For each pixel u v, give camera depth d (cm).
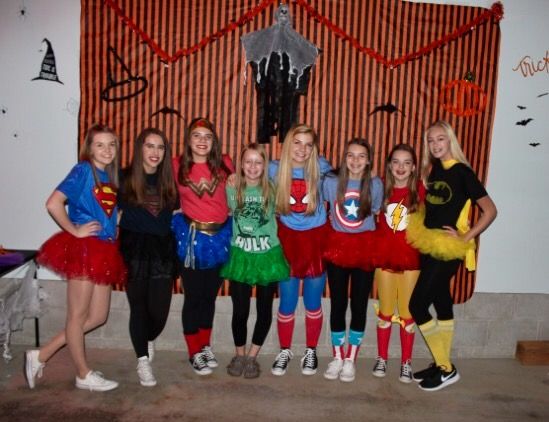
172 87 359
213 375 341
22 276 381
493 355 397
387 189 332
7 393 306
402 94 365
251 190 318
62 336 312
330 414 297
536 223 389
